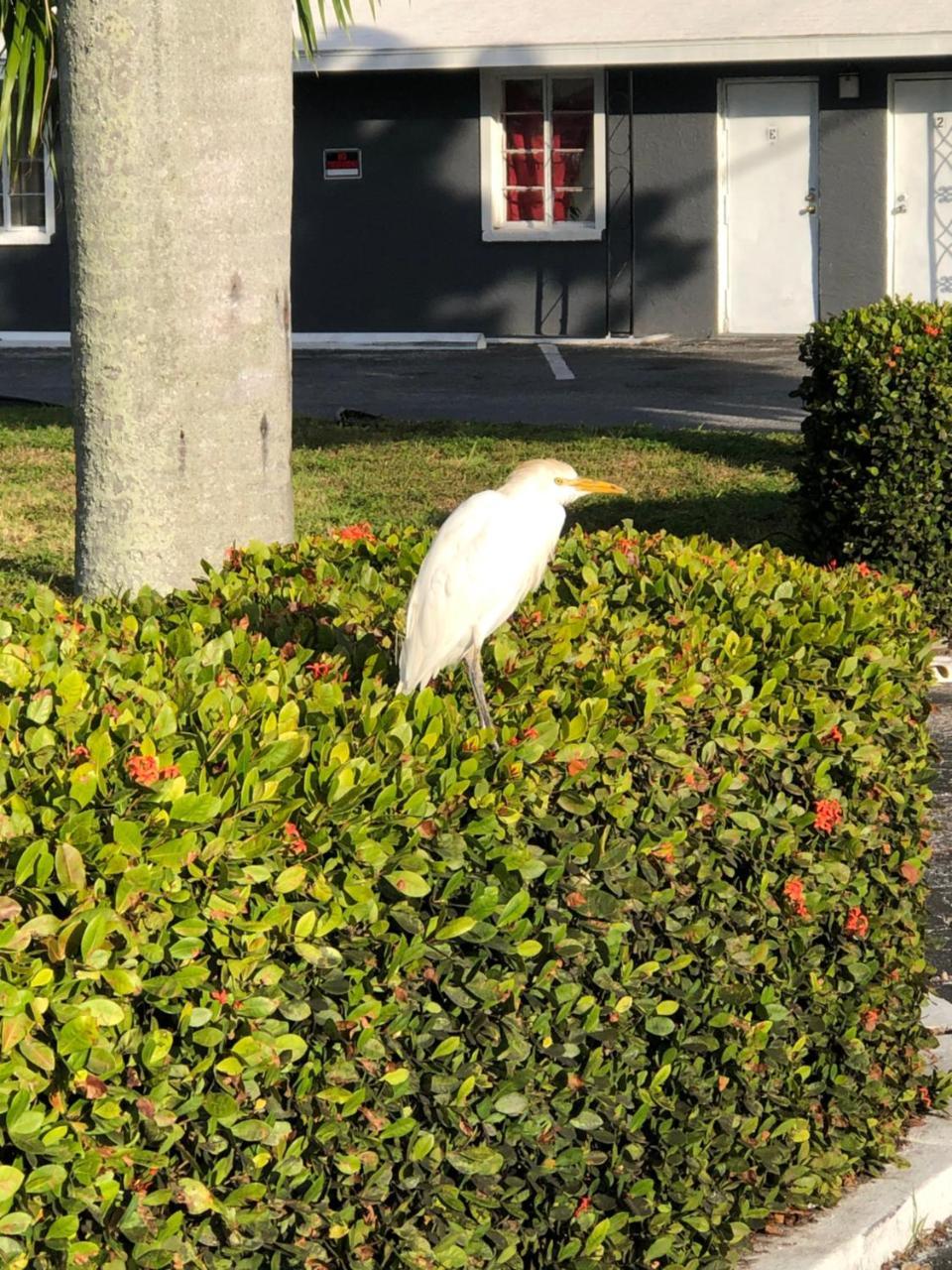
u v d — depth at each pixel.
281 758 3.26
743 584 5.05
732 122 21.75
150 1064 2.87
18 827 2.85
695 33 20.89
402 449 14.63
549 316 22.55
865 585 5.30
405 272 22.73
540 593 5.07
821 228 21.72
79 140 6.00
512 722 3.79
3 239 23.17
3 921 2.74
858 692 4.32
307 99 22.44
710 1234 3.87
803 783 4.11
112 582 6.27
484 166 22.20
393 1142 3.26
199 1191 2.92
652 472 13.73
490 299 22.62
